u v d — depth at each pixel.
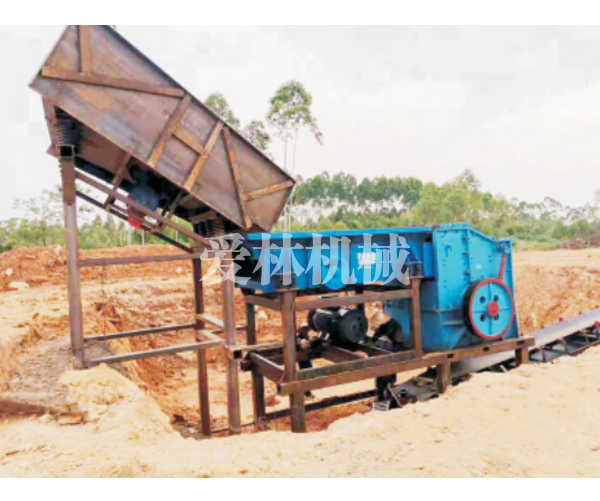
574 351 11.38
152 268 23.23
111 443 5.27
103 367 7.84
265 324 20.23
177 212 10.11
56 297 15.83
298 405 8.37
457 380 10.58
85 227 37.72
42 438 5.16
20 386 6.90
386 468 4.64
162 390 15.03
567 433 5.41
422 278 10.05
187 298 19.47
